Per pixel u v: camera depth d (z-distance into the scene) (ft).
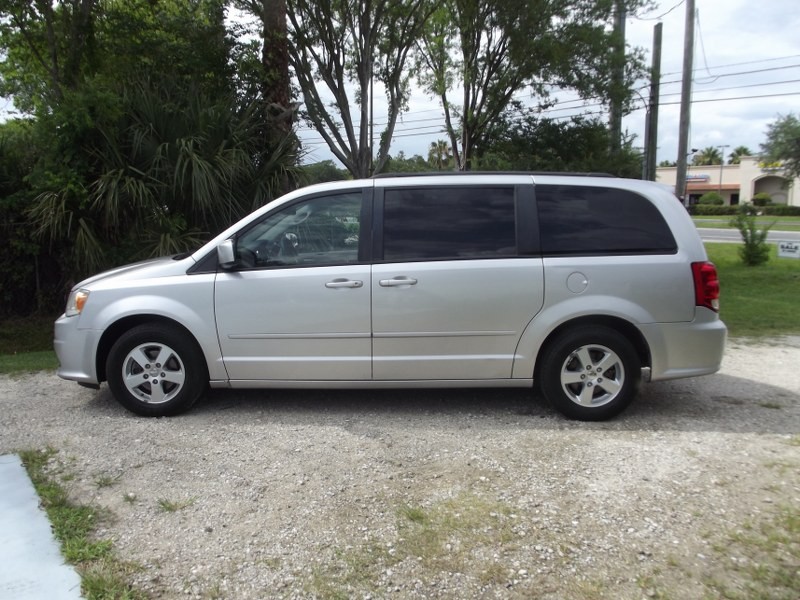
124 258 26.35
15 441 14.65
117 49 32.14
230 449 14.14
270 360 16.07
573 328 15.71
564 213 15.93
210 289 15.98
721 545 10.16
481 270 15.55
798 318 30.42
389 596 9.08
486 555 10.01
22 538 10.45
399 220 16.06
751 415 16.34
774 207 185.47
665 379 15.84
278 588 9.26
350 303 15.71
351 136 39.63
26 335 28.22
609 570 9.60
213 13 33.78
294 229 16.28
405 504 11.58
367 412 16.63
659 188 16.29
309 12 36.73
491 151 53.83
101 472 12.93
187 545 10.33
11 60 34.91
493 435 14.92
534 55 46.44
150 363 16.20
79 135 25.91
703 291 15.61
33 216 26.53
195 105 28.58
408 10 39.91
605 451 13.88
